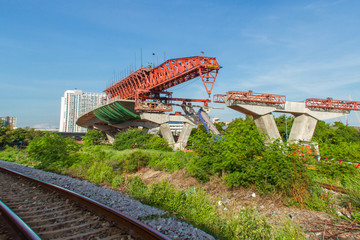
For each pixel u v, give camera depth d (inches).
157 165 886.4
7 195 431.8
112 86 3398.1
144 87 2551.7
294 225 319.0
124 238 239.1
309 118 1787.6
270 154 486.9
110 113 2790.4
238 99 1579.7
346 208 385.1
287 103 1718.8
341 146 684.7
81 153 1194.6
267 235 281.7
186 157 868.6
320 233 302.4
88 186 551.5
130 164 929.5
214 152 628.1
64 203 365.4
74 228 261.7
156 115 2228.1
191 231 270.2
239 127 586.9
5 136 3629.4
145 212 345.1
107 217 286.4
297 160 456.4
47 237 242.4
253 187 508.1
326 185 489.1
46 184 470.9
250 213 335.9
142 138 1795.0
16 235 240.4
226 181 551.8
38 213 321.4
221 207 430.3
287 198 437.7
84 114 3617.1
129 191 558.9
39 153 1045.2
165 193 454.6
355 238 281.4
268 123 1672.0
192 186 609.9
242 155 537.0
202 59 1863.9
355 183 448.8
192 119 2354.8
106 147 1994.3
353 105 1786.4
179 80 2167.8
